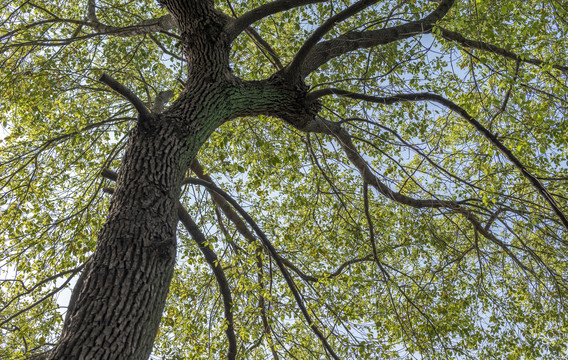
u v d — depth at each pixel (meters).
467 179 7.07
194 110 3.69
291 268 7.11
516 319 7.62
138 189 3.00
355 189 7.73
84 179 7.37
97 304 2.37
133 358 2.31
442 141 7.12
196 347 6.25
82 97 7.76
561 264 6.75
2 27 6.09
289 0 4.32
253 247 5.54
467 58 6.25
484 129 4.63
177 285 7.51
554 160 6.93
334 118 7.05
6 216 6.35
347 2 6.73
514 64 5.68
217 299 6.29
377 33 5.08
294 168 7.28
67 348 2.17
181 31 4.11
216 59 3.98
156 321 2.60
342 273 7.02
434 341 6.32
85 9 7.72
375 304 7.02
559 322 7.49
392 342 6.26
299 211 8.00
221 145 5.40
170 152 3.31
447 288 7.39
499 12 6.02
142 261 2.64
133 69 7.79
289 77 4.44
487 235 6.68
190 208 8.16
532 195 6.46
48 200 6.92
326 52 4.95
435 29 4.45
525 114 5.58
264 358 7.27
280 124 6.24
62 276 5.86
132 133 3.49
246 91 4.15
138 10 7.94
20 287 6.07
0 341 5.83
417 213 5.96
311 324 5.16
